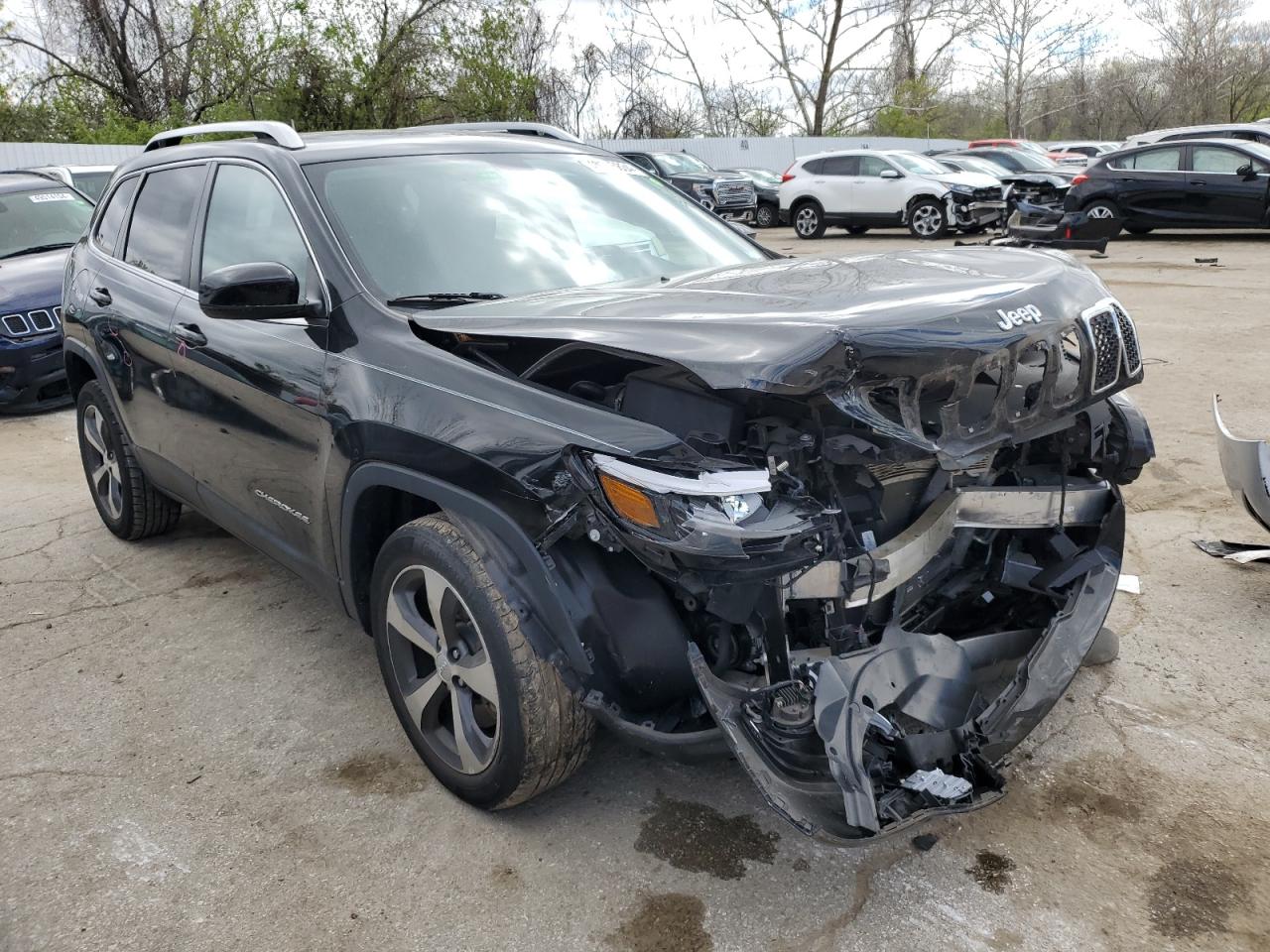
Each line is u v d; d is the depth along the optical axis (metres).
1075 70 53.00
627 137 36.09
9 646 3.82
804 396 2.14
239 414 3.34
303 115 24.19
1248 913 2.29
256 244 3.39
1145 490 4.98
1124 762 2.86
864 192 19.44
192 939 2.32
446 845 2.62
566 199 3.55
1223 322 8.98
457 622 2.61
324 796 2.84
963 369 2.25
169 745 3.12
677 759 2.28
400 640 2.82
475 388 2.50
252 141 3.71
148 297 3.97
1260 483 3.57
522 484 2.29
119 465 4.60
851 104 42.72
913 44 43.12
